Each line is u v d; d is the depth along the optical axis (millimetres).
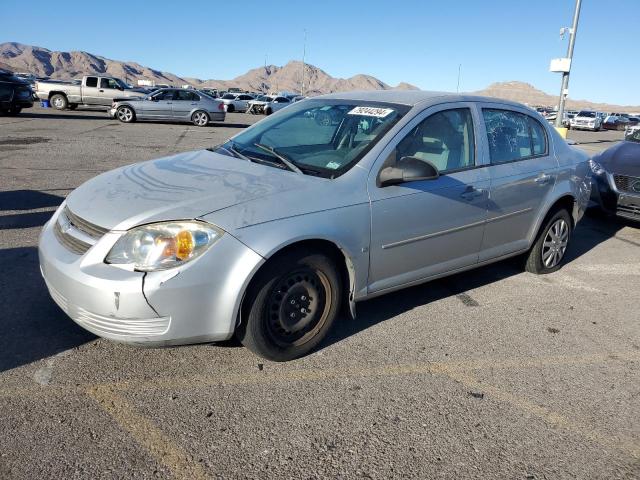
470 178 4156
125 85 27453
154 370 3170
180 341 2920
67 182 8297
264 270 3057
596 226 7617
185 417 2770
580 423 2932
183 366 3234
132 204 3037
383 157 3633
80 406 2801
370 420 2844
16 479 2295
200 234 2867
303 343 3373
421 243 3863
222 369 3230
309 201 3227
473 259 4383
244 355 3398
